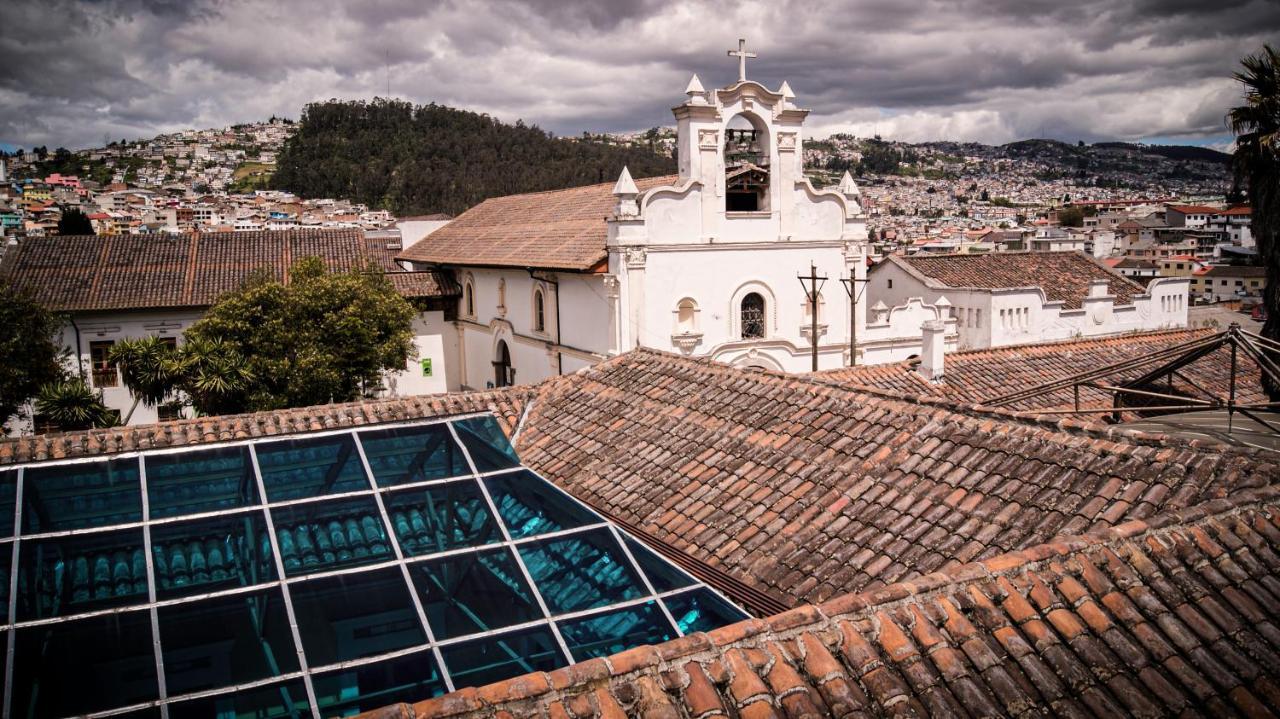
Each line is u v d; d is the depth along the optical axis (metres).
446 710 6.48
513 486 12.09
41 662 7.73
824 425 13.59
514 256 40.41
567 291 36.91
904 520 10.97
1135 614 8.14
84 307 42.62
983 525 10.42
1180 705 7.30
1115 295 43.97
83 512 10.43
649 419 15.64
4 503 10.27
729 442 14.09
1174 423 16.47
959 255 46.75
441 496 11.59
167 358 33.12
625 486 13.86
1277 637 8.04
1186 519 9.09
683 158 33.72
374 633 8.61
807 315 36.66
